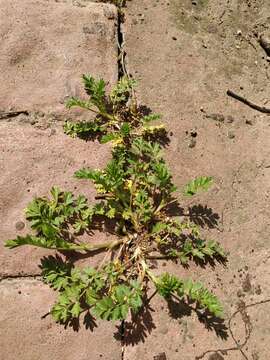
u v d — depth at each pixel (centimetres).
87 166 25
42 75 26
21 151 24
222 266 24
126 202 24
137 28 28
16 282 22
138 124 26
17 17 26
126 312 21
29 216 22
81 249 23
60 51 26
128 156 25
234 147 27
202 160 26
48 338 22
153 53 27
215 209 25
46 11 27
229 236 25
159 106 26
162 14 28
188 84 27
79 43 26
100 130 25
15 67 25
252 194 26
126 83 26
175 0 29
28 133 25
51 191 23
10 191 23
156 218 24
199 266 24
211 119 27
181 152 26
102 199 24
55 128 25
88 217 24
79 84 26
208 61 28
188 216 25
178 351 23
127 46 27
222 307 24
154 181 24
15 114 25
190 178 26
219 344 23
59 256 23
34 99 25
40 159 24
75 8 27
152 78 27
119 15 28
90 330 22
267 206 26
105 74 26
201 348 23
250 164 26
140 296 23
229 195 26
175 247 24
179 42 28
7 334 22
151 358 22
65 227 23
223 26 29
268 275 25
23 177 24
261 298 24
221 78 28
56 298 22
